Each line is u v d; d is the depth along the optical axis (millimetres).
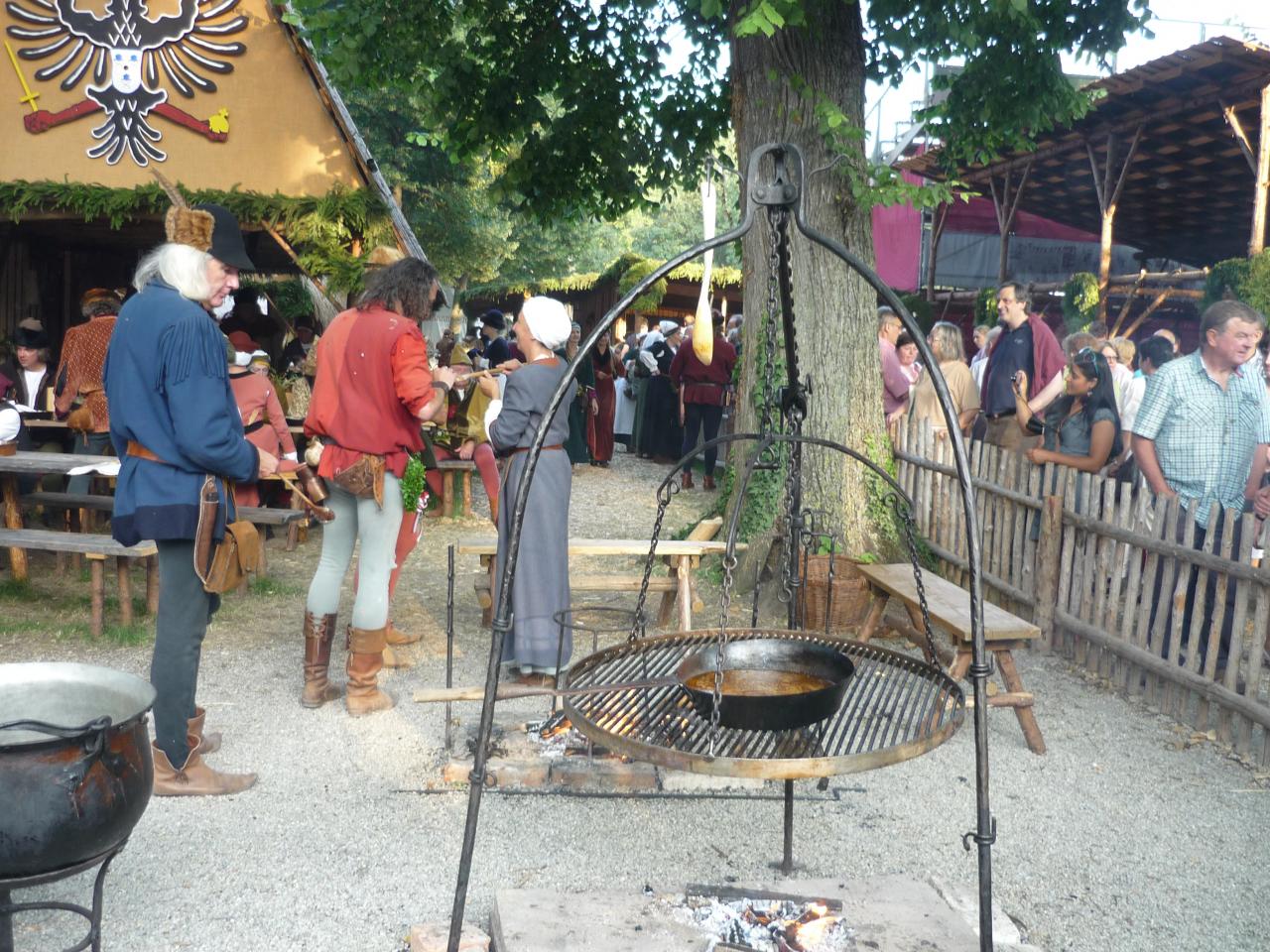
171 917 2975
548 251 36812
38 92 8781
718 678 2504
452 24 8273
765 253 6668
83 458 6465
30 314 12781
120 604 5855
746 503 6703
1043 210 19922
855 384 6605
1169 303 15617
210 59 8859
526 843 3449
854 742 2584
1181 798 3902
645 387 14297
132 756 2504
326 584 4598
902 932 2705
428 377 4449
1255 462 4934
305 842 3432
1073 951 2900
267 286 16500
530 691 3627
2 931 2463
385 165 26109
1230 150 14469
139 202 8648
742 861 3359
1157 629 4844
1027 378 6969
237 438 3490
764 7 5199
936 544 6797
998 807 3799
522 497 2590
